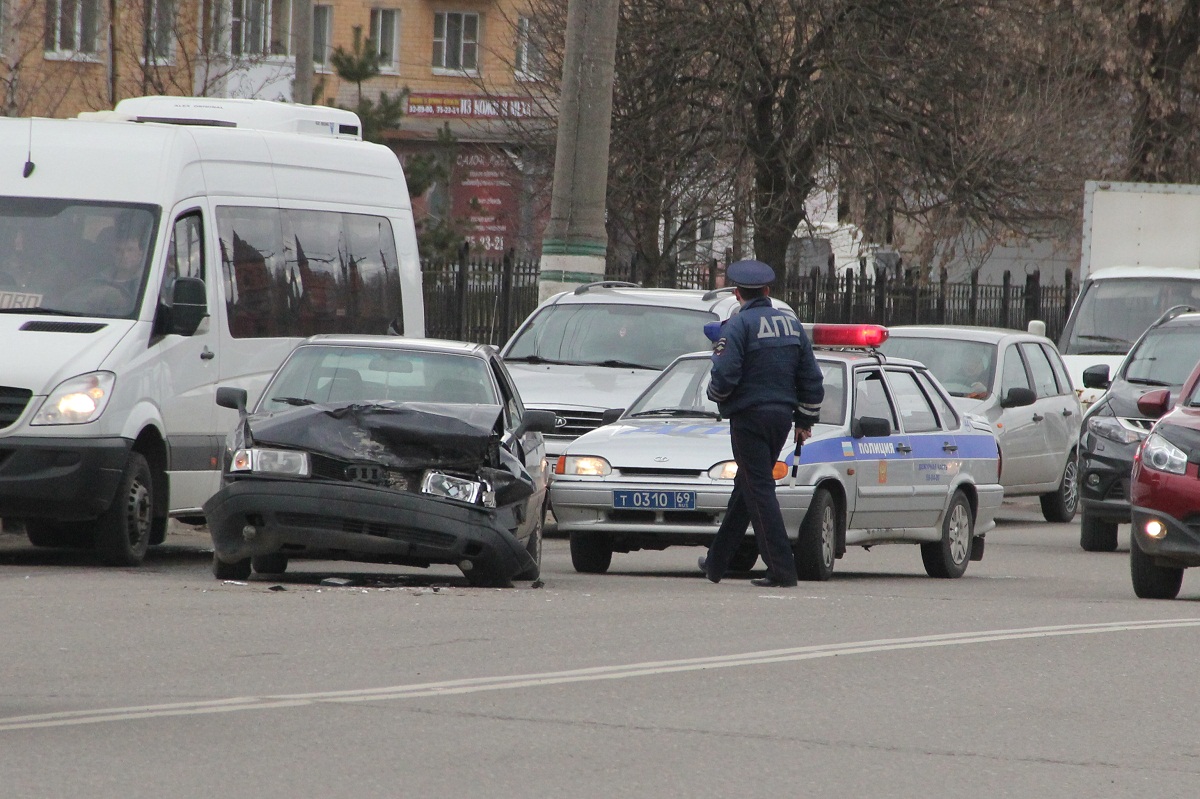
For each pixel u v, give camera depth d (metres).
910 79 105.69
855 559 55.47
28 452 42.47
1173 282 83.06
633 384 58.44
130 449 44.09
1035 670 29.66
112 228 46.16
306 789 20.41
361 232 54.38
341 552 38.97
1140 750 23.64
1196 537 40.59
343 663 28.95
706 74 106.06
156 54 96.69
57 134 47.38
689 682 27.80
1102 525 59.62
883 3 105.69
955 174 107.12
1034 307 119.88
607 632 32.97
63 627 32.09
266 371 49.84
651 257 108.75
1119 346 82.25
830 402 47.72
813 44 105.19
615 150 105.69
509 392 44.38
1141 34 129.38
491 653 30.22
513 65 123.88
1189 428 41.97
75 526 48.69
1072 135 117.44
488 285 82.69
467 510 38.69
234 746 22.56
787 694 27.02
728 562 44.09
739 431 42.38
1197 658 31.19
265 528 38.66
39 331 43.94
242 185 49.78
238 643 30.75
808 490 44.66
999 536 67.19
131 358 44.25
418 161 120.25
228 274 48.66
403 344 44.03
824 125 105.44
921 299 110.44
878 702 26.56
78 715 24.41
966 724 25.09
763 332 42.19
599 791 20.66
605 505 45.25
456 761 22.00
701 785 21.05
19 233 45.97
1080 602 40.38
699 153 107.00
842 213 118.06
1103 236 90.19
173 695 26.00
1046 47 114.94
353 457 38.59
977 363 71.44
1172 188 89.44
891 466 48.06
